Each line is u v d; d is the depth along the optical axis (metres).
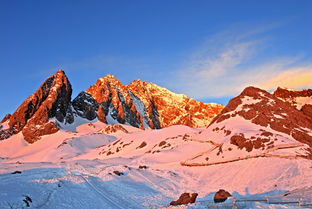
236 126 109.12
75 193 51.19
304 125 106.44
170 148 116.19
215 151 92.75
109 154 147.50
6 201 40.03
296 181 63.28
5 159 182.50
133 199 55.97
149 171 81.50
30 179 53.97
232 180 71.00
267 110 115.06
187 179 77.62
